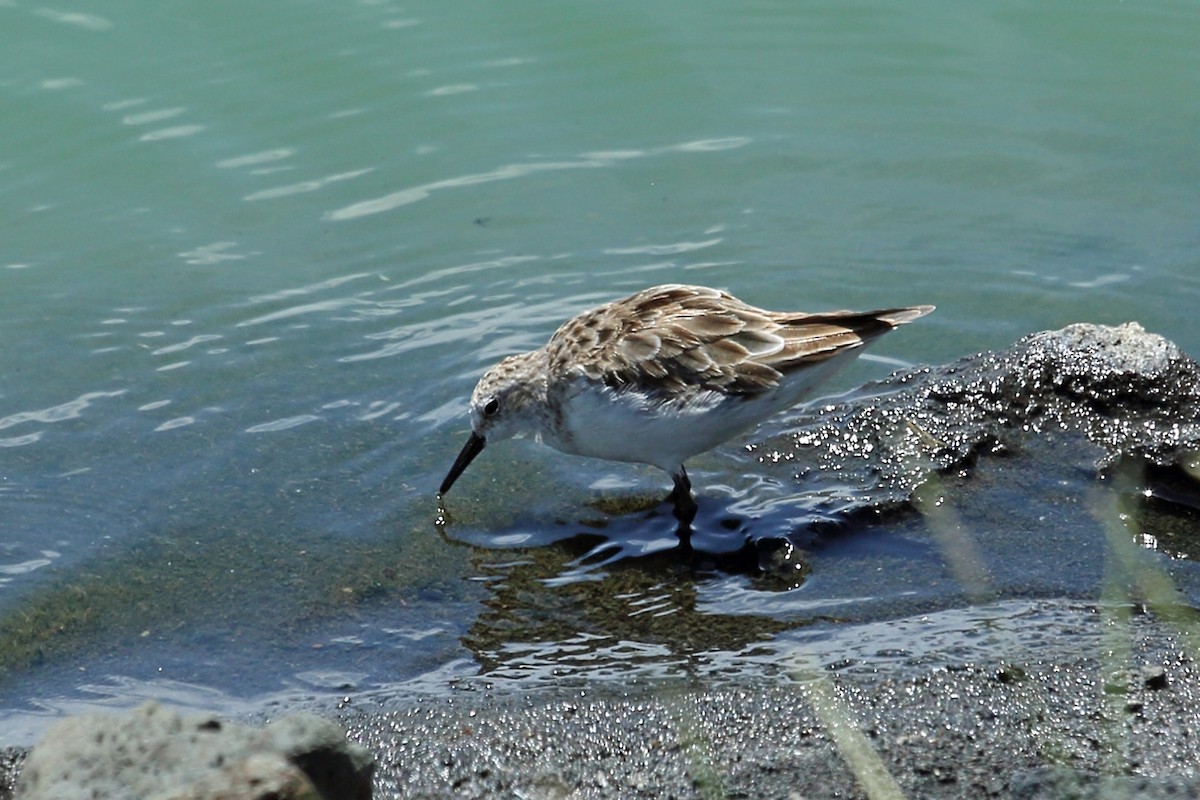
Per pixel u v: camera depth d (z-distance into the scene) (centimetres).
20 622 1139
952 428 1333
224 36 2097
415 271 1683
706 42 2144
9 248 1703
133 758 731
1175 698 967
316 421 1422
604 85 2047
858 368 1490
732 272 1664
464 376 1492
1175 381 1311
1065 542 1190
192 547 1235
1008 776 898
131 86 1989
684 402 1225
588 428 1277
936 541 1204
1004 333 1531
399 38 2125
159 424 1412
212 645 1110
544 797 915
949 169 1858
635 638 1102
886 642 1066
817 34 2152
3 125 1903
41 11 2105
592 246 1725
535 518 1282
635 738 964
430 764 948
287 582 1188
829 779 909
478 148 1916
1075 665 1009
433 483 1333
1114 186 1805
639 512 1289
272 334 1567
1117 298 1582
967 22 2178
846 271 1659
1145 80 2027
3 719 1025
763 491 1306
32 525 1260
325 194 1825
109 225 1756
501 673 1060
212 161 1875
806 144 1919
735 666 1049
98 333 1562
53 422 1413
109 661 1093
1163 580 1127
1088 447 1296
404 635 1118
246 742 746
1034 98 1998
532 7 2189
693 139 1934
